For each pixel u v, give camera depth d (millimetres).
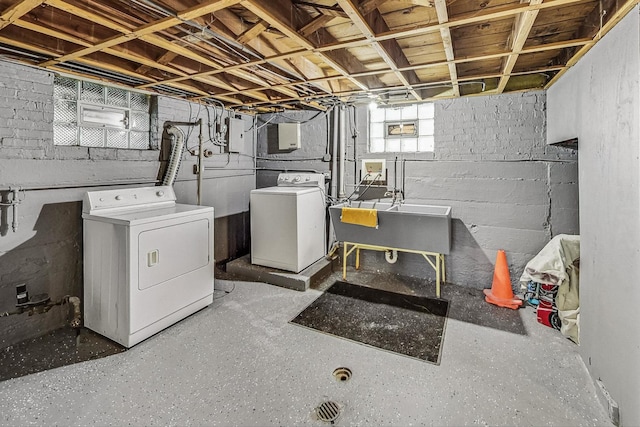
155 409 1745
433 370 2076
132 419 1677
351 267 4137
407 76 2699
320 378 2000
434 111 3518
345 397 1837
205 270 2926
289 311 2914
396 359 2195
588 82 1926
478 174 3381
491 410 1732
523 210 3223
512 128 3211
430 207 3570
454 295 3281
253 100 3777
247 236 4621
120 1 1528
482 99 3303
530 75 3016
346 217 3523
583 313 2061
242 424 1646
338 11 1674
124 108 3068
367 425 1641
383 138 3912
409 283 3617
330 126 4121
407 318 2789
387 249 3582
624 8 1420
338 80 3221
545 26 1930
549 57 2406
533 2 1442
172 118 3445
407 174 3703
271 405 1774
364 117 3881
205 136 3854
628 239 1479
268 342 2404
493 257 3385
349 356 2230
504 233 3316
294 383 1952
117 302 2350
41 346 2334
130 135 3141
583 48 1879
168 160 3383
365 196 3941
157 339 2434
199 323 2678
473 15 1585
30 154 2363
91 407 1755
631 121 1440
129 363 2145
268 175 4605
